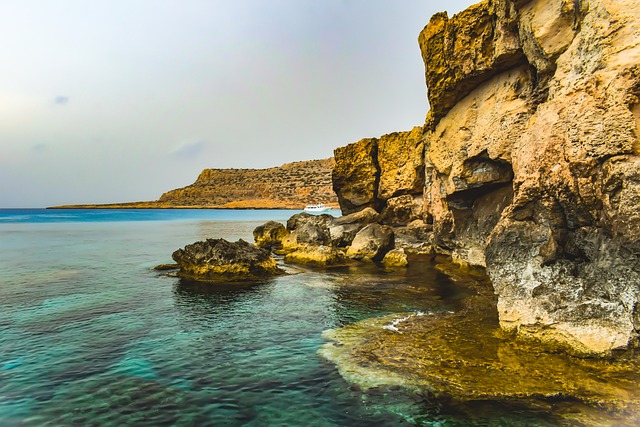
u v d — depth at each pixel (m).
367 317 16.36
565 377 9.84
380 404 9.31
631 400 8.68
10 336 14.27
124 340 13.94
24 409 9.24
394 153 44.03
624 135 10.48
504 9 19.28
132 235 61.38
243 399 9.77
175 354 12.64
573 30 14.97
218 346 13.31
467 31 22.36
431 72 27.02
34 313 17.30
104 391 10.16
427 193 37.34
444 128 27.27
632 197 10.10
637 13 11.55
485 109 22.47
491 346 12.05
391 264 30.45
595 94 11.41
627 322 10.27
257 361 12.01
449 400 9.24
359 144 47.41
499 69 21.55
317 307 18.20
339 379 10.66
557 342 11.41
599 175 10.85
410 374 10.54
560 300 11.64
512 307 12.89
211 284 23.62
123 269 29.05
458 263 28.08
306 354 12.48
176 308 18.22
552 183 11.99
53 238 55.34
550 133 12.29
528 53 17.81
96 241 51.25
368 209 43.88
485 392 9.40
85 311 17.67
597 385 9.36
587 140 11.09
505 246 13.46
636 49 11.09
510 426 8.20
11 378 10.86
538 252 12.52
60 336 14.32
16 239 53.41
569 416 8.36
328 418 8.87
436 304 18.12
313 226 40.69
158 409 9.31
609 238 10.88
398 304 18.38
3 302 19.25
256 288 22.45
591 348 10.61
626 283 10.39
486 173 22.78
